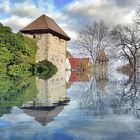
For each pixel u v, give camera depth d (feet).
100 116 30.35
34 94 53.21
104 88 72.74
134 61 222.28
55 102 42.16
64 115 30.60
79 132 22.59
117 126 24.99
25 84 77.71
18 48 150.71
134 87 75.56
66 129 23.54
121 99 47.34
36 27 216.13
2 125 24.93
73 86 79.71
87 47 305.73
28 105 37.91
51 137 20.94
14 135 21.43
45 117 29.09
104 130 23.40
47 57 211.41
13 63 146.30
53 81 98.43
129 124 26.03
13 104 38.75
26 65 155.84
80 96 52.13
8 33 145.48
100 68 304.50
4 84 75.46
